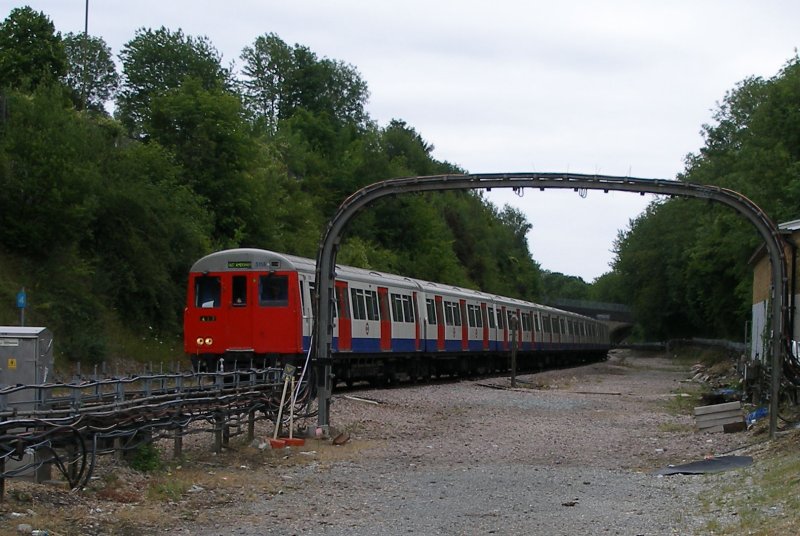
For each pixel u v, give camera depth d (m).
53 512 9.59
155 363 32.66
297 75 85.88
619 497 12.48
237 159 44.94
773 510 10.51
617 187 17.34
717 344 63.81
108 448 11.83
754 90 55.31
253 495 11.95
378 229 68.12
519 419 23.19
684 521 10.61
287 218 52.59
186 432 13.96
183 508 10.84
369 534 9.91
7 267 29.55
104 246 34.25
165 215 37.66
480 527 10.39
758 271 37.00
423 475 14.24
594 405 27.92
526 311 49.38
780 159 40.81
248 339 24.19
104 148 37.00
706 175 54.47
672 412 25.98
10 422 9.42
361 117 91.50
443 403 26.14
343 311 27.42
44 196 31.05
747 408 24.77
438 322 36.03
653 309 77.06
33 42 47.25
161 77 64.75
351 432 18.98
